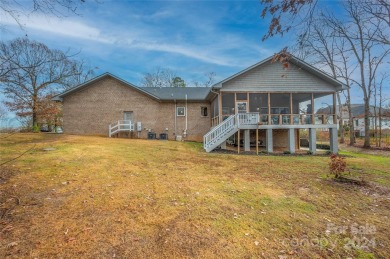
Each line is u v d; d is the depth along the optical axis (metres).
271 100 17.75
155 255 2.82
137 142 14.47
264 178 6.69
